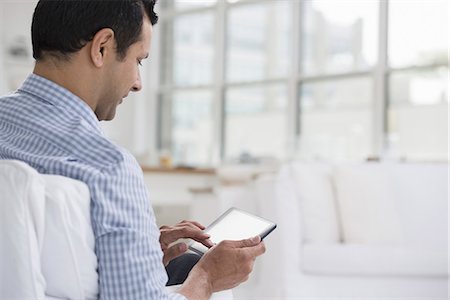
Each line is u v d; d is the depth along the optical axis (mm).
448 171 3859
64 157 1084
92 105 1172
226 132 7438
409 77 5625
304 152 6512
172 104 8086
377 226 3547
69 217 1026
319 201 3598
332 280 3252
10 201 986
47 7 1127
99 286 1077
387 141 5777
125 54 1155
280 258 3270
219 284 1241
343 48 6219
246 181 4801
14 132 1143
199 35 7754
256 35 7094
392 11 5730
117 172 1075
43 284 1015
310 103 6547
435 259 3256
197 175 5844
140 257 1075
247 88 7203
